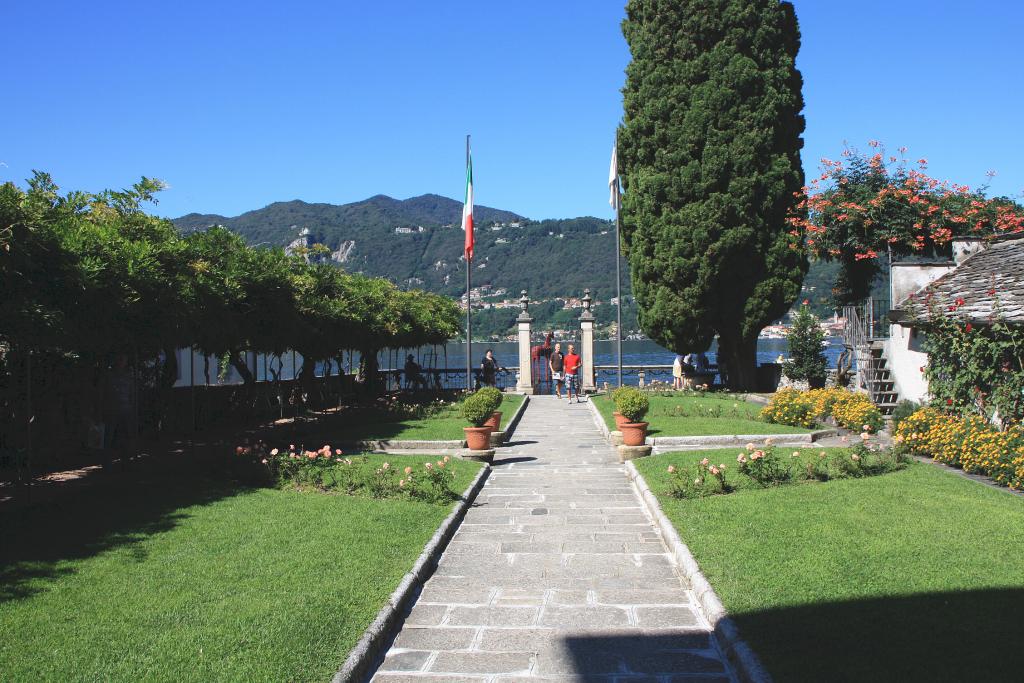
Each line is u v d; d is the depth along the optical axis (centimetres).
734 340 2622
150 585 617
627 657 512
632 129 2575
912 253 2127
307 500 964
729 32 2433
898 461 1117
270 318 1684
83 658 473
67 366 1335
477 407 1412
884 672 438
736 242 2392
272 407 2222
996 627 495
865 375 2020
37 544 738
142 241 1138
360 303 2438
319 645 498
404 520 861
